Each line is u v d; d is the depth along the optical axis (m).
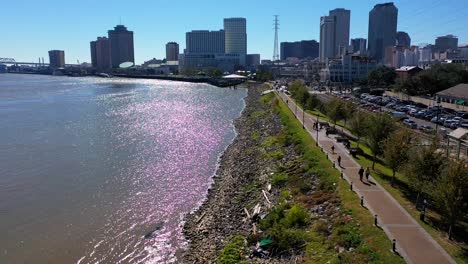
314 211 43.69
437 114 104.06
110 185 63.62
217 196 57.62
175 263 40.09
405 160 48.12
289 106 133.62
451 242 33.94
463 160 37.19
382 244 33.31
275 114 119.12
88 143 93.44
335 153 65.56
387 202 43.00
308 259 34.47
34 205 55.31
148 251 42.75
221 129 113.56
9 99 193.62
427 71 166.38
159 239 45.31
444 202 34.72
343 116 91.75
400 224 37.22
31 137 99.69
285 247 37.00
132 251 42.88
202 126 118.44
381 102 139.12
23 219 50.84
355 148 66.06
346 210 40.97
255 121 118.62
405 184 49.62
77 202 56.41
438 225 37.28
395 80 192.88
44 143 92.81
